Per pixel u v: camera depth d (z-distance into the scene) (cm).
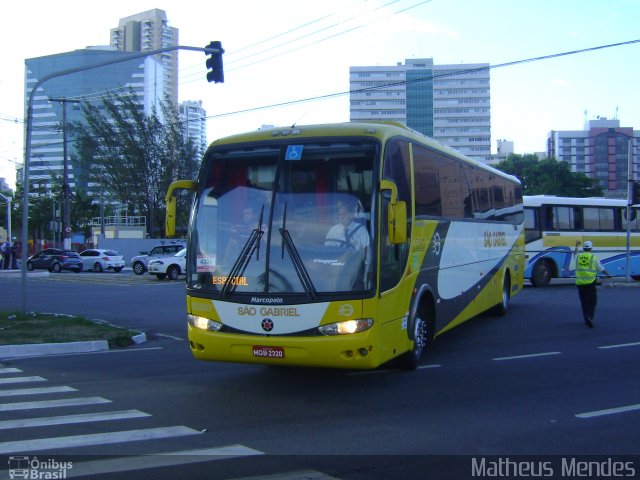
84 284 2939
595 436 634
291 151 788
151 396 811
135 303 2039
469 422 683
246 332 750
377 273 750
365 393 817
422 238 969
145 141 5109
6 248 4381
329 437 629
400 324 850
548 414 716
